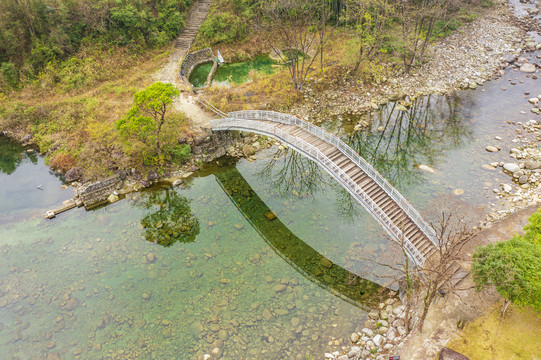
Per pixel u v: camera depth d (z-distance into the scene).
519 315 16.52
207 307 19.31
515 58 43.06
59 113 34.22
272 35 47.88
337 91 38.31
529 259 14.46
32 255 22.69
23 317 19.23
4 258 22.52
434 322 16.47
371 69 40.69
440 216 23.69
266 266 21.47
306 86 38.16
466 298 17.30
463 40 47.00
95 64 39.12
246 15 48.03
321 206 25.84
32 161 31.27
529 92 37.00
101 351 17.59
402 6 42.12
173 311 19.22
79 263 22.14
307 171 29.61
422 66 42.22
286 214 25.19
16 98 36.19
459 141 31.52
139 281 20.91
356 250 22.14
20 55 38.03
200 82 40.94
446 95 38.16
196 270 21.41
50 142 32.16
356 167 22.62
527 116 33.47
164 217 25.45
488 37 47.62
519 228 21.19
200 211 25.78
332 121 34.88
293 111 35.50
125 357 17.27
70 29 40.00
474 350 15.34
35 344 17.98
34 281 21.11
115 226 24.88
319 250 22.38
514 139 30.62
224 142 31.42
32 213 25.89
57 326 18.75
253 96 36.06
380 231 23.38
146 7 45.00
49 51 38.09
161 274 21.25
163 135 29.08
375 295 19.45
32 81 37.06
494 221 22.83
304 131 25.41
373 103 36.84
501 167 27.88
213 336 17.91
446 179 27.42
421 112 35.88
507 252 14.82
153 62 42.03
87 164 29.05
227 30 47.25
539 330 15.92
